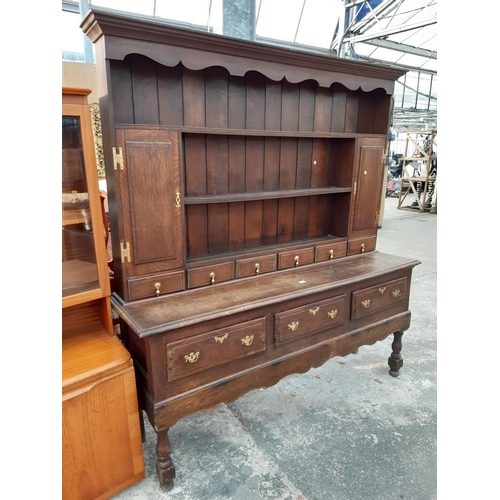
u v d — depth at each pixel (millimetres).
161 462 1580
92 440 1463
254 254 2020
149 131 1546
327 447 1863
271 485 1645
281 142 2137
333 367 2580
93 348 1582
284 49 1741
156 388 1488
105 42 1389
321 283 1931
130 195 1558
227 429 1989
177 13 6090
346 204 2336
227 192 2010
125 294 1641
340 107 2309
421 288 3994
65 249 1547
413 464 1762
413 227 7012
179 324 1468
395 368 2445
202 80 1800
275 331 1784
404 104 10492
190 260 1891
